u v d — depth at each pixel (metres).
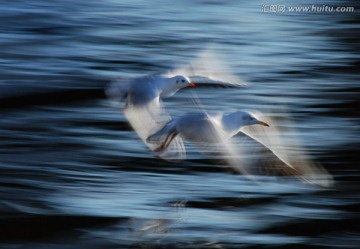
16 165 15.48
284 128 17.70
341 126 18.00
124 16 27.84
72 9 28.02
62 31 25.70
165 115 10.25
